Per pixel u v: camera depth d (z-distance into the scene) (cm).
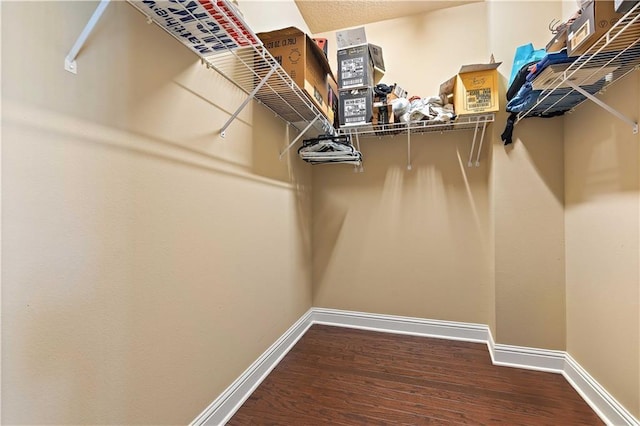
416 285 262
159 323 112
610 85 149
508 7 212
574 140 185
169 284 117
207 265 139
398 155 268
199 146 133
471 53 254
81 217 85
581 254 177
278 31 167
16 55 70
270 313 202
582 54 130
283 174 223
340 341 245
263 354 191
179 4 99
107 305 93
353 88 224
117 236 96
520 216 206
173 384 119
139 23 103
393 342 243
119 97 96
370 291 275
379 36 278
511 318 207
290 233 237
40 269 76
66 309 81
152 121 109
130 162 100
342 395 171
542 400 167
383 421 151
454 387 179
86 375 87
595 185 163
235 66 157
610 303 150
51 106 77
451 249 254
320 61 198
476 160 249
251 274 178
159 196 112
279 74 150
